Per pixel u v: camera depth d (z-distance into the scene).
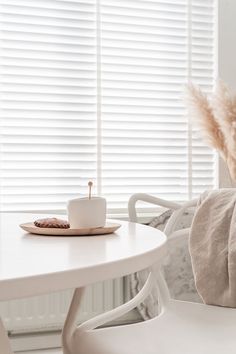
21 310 2.21
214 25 2.56
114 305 2.34
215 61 2.57
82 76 2.39
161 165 2.50
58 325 2.26
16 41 2.30
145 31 2.48
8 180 2.30
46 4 2.34
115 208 2.43
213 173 2.57
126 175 2.45
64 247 0.84
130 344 1.14
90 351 1.12
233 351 1.09
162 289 1.43
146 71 2.49
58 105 2.36
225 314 1.37
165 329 1.25
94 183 2.40
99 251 0.79
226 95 2.03
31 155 2.33
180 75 2.53
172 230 1.59
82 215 1.02
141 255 0.76
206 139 2.19
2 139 2.29
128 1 2.45
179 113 2.53
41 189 2.34
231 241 1.42
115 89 2.44
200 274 1.47
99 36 2.40
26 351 2.30
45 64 2.34
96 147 2.40
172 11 2.51
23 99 2.32
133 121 2.46
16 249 0.81
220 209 1.51
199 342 1.15
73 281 0.63
